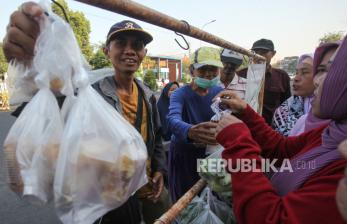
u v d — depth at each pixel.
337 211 0.71
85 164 0.92
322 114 0.88
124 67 1.70
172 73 48.00
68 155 0.90
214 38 1.35
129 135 1.05
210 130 1.66
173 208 1.26
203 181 1.57
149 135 1.90
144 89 1.92
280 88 3.54
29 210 3.53
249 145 0.97
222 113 1.58
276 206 0.83
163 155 2.11
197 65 1.98
